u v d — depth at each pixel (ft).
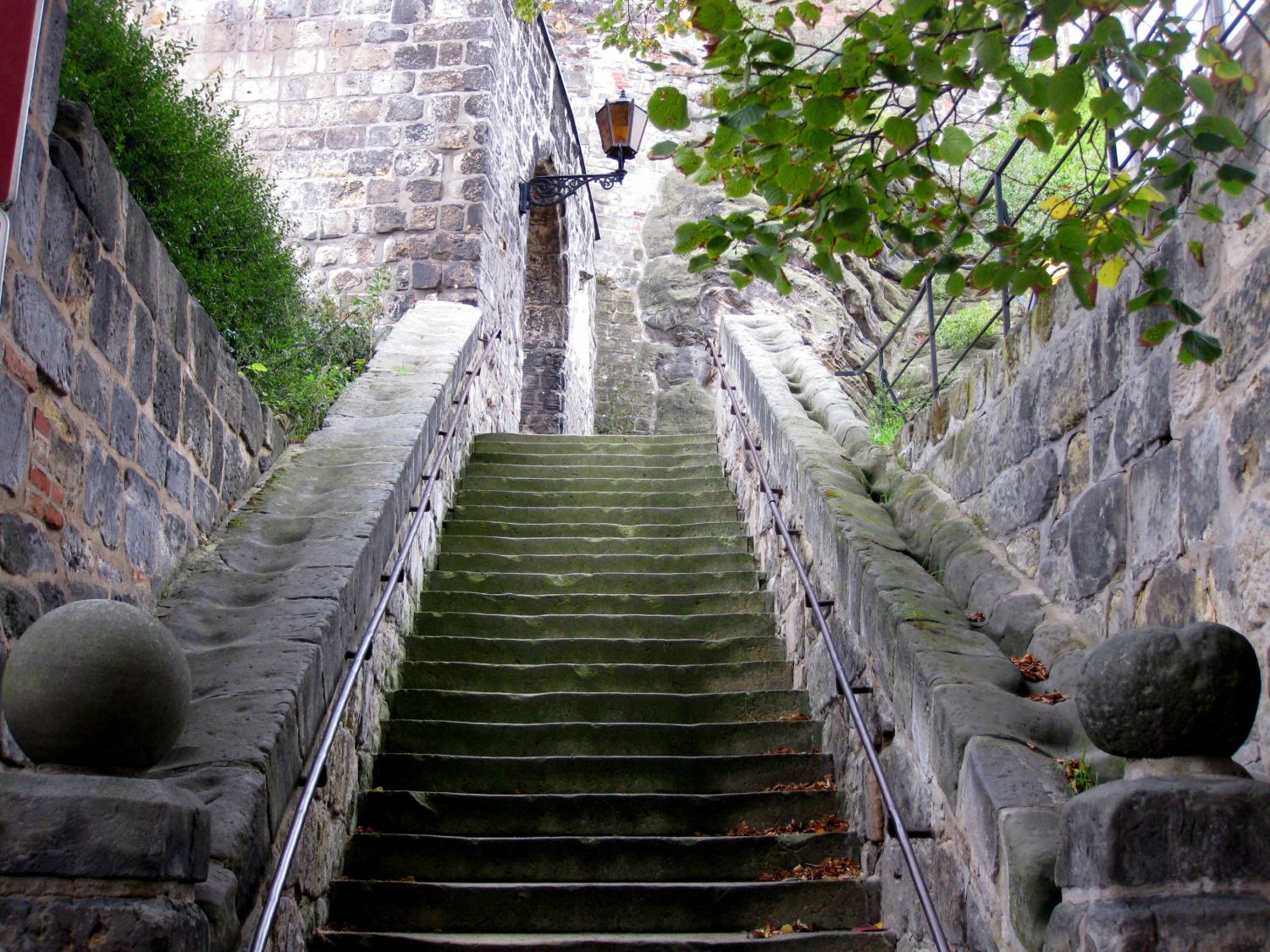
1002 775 11.40
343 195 36.73
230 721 12.74
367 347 32.58
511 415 41.16
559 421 51.31
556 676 21.59
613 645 22.57
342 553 17.21
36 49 6.59
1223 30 12.07
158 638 8.86
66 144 12.74
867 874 16.21
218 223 21.76
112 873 7.94
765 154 12.75
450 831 17.58
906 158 13.33
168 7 38.45
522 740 19.65
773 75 12.69
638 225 63.36
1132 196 12.19
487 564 25.95
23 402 11.71
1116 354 13.94
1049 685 13.73
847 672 17.89
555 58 49.01
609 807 17.74
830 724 18.99
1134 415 13.35
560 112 50.67
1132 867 8.38
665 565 26.05
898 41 12.33
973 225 14.80
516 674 21.58
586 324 57.93
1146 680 8.82
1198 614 11.71
